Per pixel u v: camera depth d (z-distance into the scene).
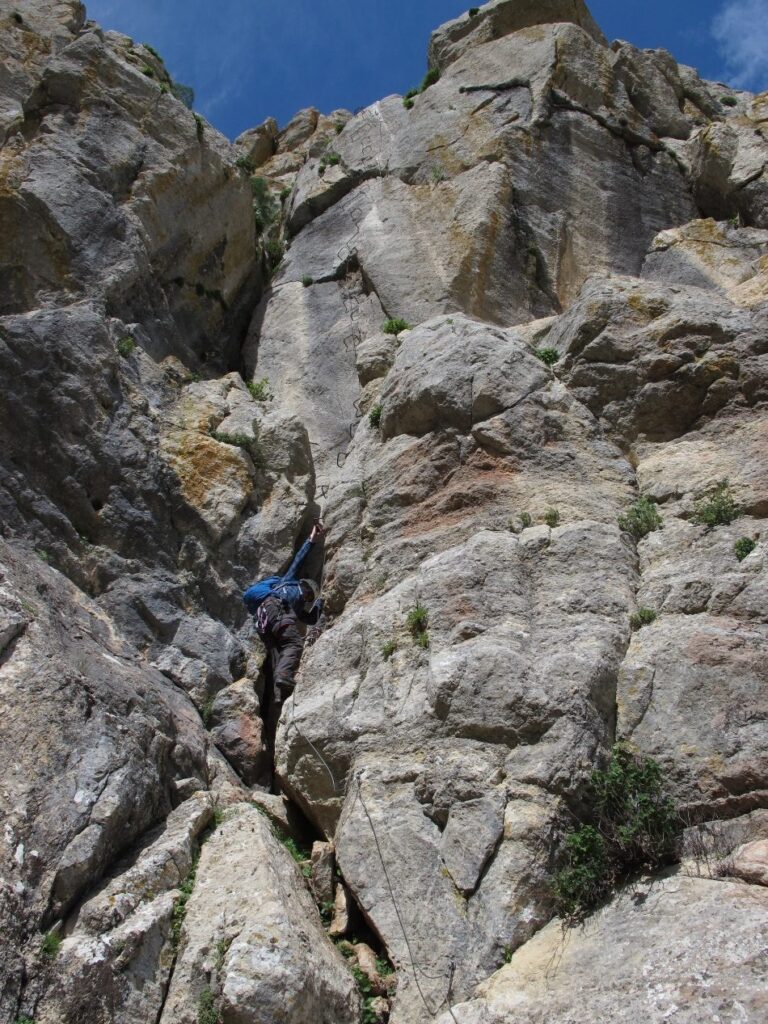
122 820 8.25
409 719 9.21
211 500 12.69
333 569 11.66
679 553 10.07
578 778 8.27
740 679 8.52
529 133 17.86
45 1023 6.83
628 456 11.52
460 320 12.84
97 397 12.69
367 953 8.17
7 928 7.11
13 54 16.16
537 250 16.58
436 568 10.29
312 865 9.01
